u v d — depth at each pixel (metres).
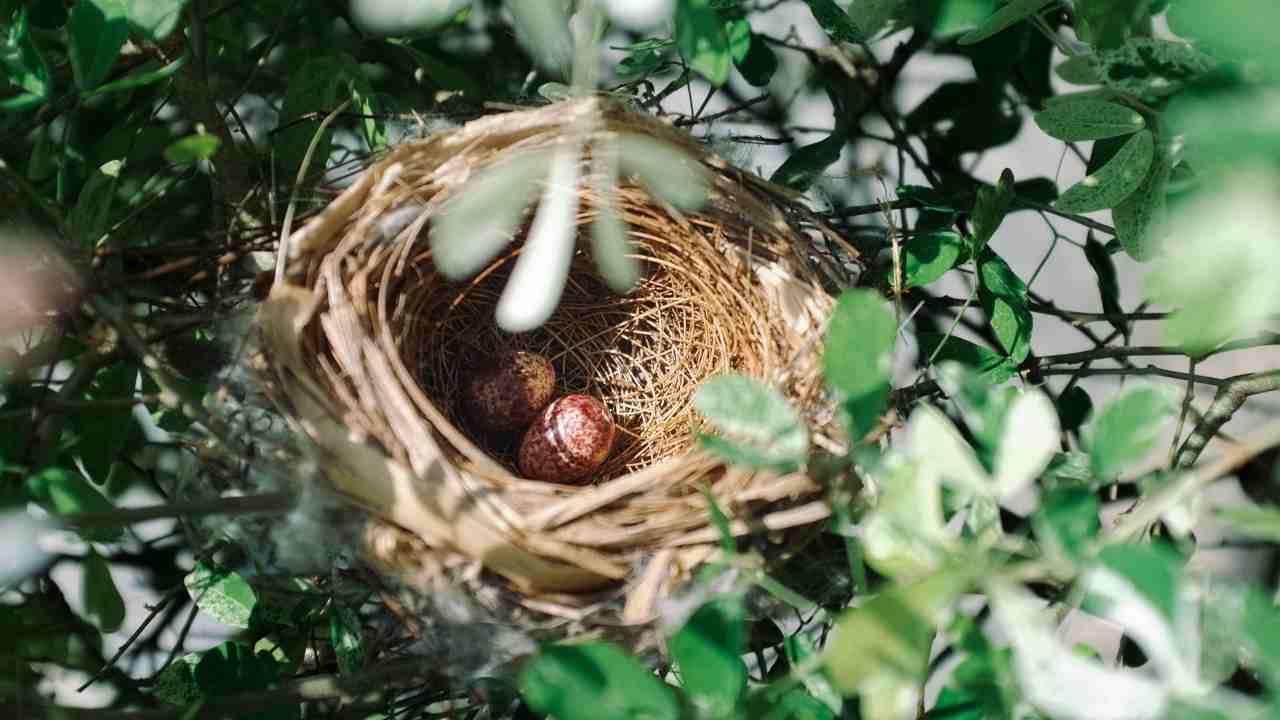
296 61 0.34
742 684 0.22
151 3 0.27
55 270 0.28
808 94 0.36
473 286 0.35
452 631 0.29
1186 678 0.17
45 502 0.26
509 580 0.28
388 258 0.32
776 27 0.36
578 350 0.37
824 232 0.32
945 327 0.34
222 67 0.33
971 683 0.21
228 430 0.28
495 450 0.37
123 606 0.29
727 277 0.33
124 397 0.30
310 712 0.32
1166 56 0.24
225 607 0.30
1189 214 0.16
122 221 0.30
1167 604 0.17
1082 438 0.31
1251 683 0.26
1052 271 0.38
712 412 0.22
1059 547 0.19
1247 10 0.15
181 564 0.34
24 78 0.27
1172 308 0.17
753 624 0.31
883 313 0.20
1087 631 0.31
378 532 0.28
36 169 0.29
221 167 0.32
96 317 0.29
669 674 0.29
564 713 0.21
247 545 0.30
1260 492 0.30
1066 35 0.33
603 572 0.28
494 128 0.31
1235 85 0.16
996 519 0.23
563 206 0.23
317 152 0.32
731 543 0.24
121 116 0.32
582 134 0.28
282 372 0.29
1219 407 0.30
